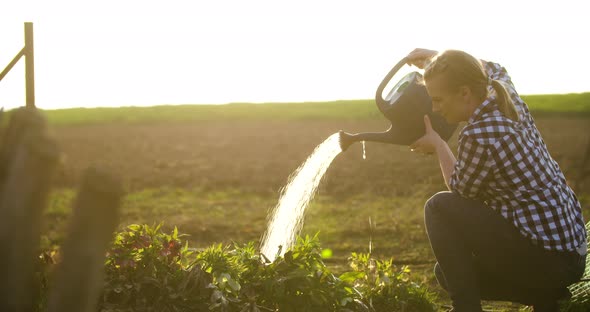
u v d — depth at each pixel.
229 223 8.50
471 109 3.35
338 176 12.80
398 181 12.15
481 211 3.32
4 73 4.64
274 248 4.25
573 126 21.62
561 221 3.25
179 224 8.36
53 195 11.25
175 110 34.44
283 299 3.49
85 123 30.42
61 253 1.42
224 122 28.19
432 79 3.35
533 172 3.23
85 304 1.41
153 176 13.49
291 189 4.25
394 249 6.88
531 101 31.16
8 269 1.32
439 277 3.67
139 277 3.48
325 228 8.05
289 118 28.84
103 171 1.45
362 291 3.94
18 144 1.37
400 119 3.86
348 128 23.53
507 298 3.54
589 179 11.81
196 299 3.42
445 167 3.70
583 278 4.20
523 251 3.27
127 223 8.36
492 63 3.76
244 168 14.41
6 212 1.32
